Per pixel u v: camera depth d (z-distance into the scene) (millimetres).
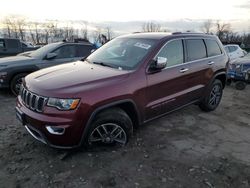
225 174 3291
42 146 3775
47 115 3111
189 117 5305
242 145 4156
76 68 3934
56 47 7031
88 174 3168
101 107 3270
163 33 4621
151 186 2998
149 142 4059
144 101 3801
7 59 6668
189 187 3008
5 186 2920
